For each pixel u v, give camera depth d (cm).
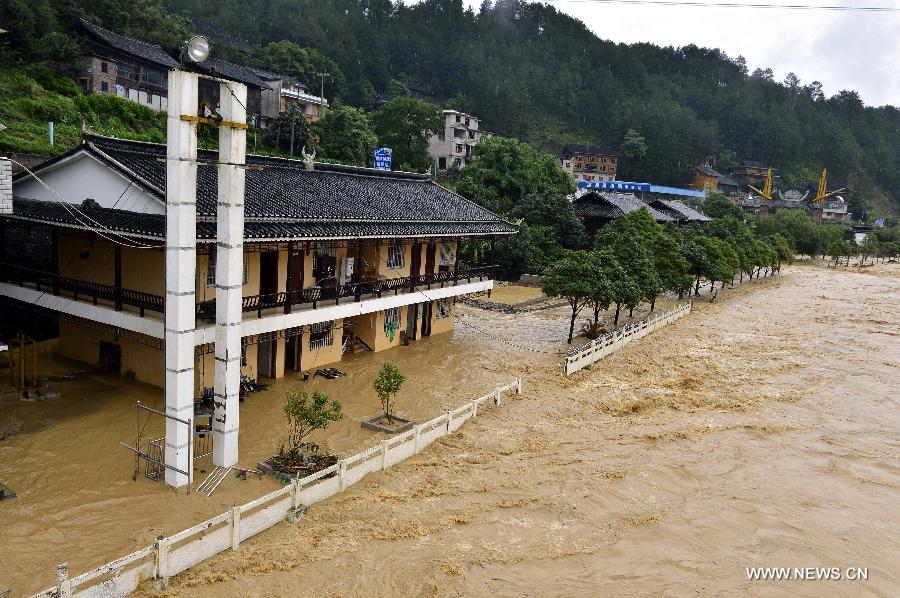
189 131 1498
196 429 1892
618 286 3444
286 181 2652
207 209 1941
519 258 5600
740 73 19650
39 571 1213
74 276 2383
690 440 2170
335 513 1519
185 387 1562
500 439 2095
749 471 1938
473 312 4297
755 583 1356
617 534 1518
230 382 1667
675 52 19512
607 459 1969
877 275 8525
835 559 1468
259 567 1276
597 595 1275
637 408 2520
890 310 5275
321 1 12381
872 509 1733
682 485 1817
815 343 3906
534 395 2595
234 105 1575
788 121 16725
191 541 1329
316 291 2402
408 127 7644
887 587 1370
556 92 14962
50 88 4584
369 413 2250
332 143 6594
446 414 2098
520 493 1697
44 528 1366
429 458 1902
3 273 2398
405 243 3052
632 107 14775
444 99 12500
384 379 2077
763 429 2314
